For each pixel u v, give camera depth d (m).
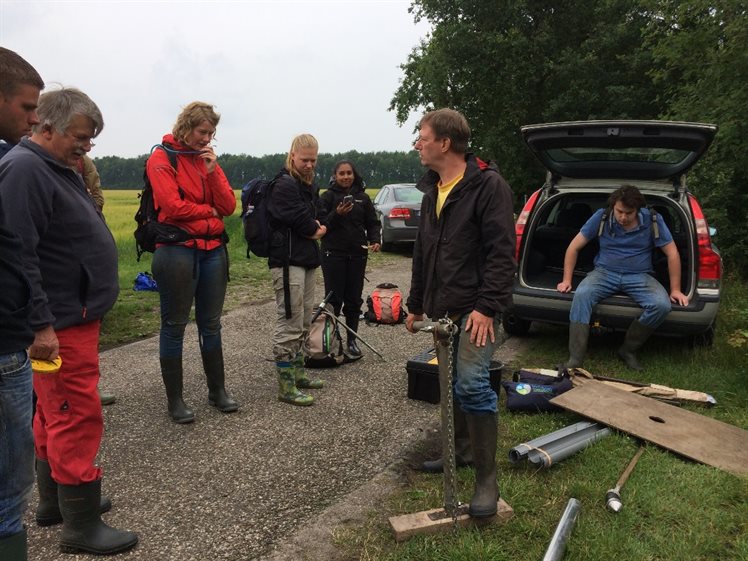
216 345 3.85
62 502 2.40
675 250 4.48
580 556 2.28
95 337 2.43
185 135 3.40
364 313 6.22
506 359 4.87
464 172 2.45
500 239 2.36
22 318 1.71
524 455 2.93
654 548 2.36
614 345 5.14
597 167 5.06
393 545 2.42
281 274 3.87
